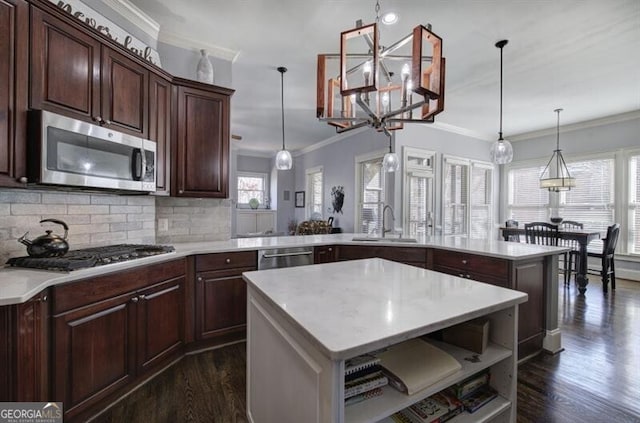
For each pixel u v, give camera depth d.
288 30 2.75
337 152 6.74
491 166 6.43
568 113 4.93
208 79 2.84
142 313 1.96
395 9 2.41
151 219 2.70
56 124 1.63
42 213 1.90
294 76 3.74
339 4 2.37
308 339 0.87
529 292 2.42
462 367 1.13
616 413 1.76
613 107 4.64
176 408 1.78
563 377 2.14
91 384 1.63
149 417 1.70
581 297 3.99
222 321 2.57
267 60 3.32
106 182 1.91
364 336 0.84
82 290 1.58
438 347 1.28
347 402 0.96
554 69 3.43
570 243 5.34
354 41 2.92
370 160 5.81
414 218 5.21
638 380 2.10
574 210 5.54
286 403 1.09
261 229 8.50
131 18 2.44
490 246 2.82
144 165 2.18
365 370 1.04
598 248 5.20
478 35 2.78
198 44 2.95
